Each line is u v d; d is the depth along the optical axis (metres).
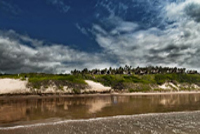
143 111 39.16
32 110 41.03
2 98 83.94
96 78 167.62
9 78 115.75
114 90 138.25
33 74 137.25
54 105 52.53
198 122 27.45
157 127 24.19
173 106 48.88
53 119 29.95
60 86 114.25
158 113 35.88
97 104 55.34
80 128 23.70
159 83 184.25
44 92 101.44
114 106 49.34
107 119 29.64
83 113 36.25
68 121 28.11
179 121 27.98
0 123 26.83
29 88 102.81
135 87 153.25
